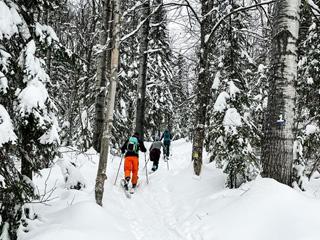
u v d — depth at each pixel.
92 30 12.38
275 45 4.29
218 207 4.54
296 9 4.18
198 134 7.00
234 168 5.16
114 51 4.58
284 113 4.15
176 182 6.76
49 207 4.47
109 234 3.52
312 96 6.37
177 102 24.42
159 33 18.05
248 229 3.58
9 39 3.37
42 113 3.57
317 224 3.26
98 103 9.17
